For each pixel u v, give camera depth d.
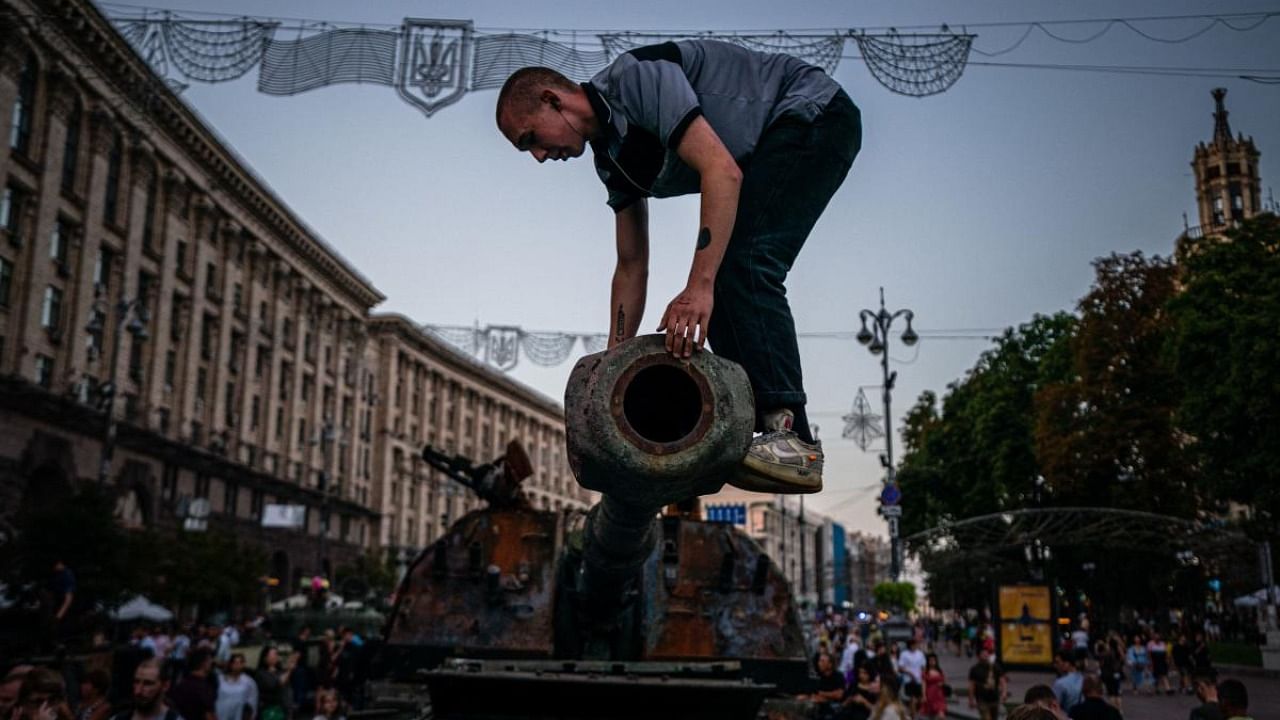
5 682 5.73
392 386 76.25
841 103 2.39
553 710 3.07
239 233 53.19
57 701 5.78
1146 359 36.91
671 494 1.77
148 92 14.27
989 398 44.78
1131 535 32.34
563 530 6.55
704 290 1.86
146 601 27.59
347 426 68.88
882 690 10.68
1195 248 33.50
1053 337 45.81
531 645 5.95
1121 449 36.41
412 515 79.25
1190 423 31.00
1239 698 7.36
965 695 28.47
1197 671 9.10
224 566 36.34
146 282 44.25
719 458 1.72
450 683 3.04
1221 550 32.28
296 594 58.94
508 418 95.69
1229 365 30.00
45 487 36.72
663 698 3.02
